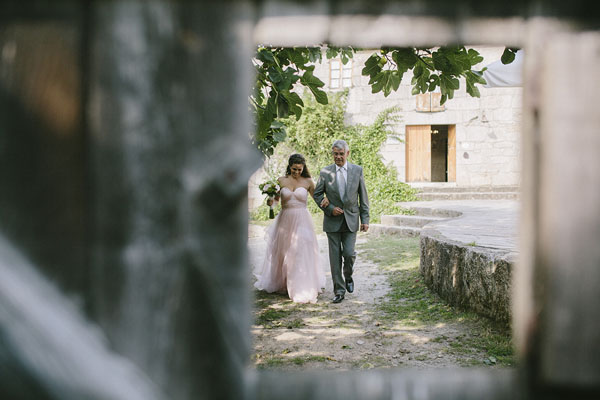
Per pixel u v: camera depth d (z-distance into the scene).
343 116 13.59
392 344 3.31
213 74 0.63
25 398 0.56
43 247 0.60
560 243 0.66
